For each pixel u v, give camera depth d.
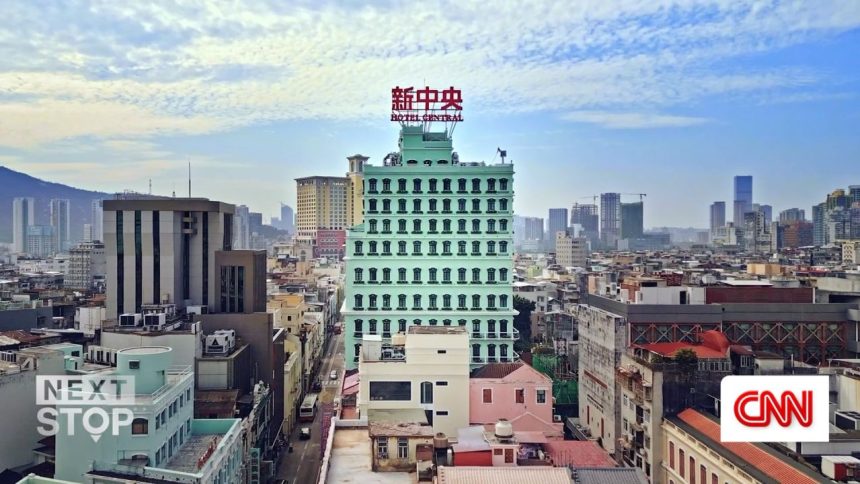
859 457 55.22
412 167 111.56
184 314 111.44
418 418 69.56
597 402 93.06
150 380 62.75
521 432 73.56
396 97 116.69
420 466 52.75
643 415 73.19
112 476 56.50
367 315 110.31
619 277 130.50
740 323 88.31
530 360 126.25
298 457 104.19
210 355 90.12
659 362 71.69
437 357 74.94
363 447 60.22
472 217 111.19
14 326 111.69
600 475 50.59
